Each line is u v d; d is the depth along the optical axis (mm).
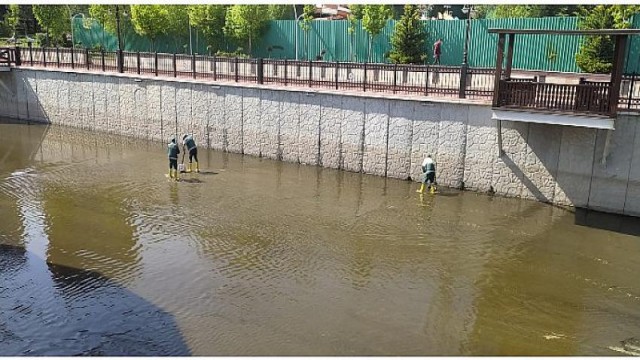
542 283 11953
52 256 12867
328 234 14422
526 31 14188
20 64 29719
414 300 11141
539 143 16422
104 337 9688
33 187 18078
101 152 23125
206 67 23328
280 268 12453
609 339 9953
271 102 21219
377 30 27500
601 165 15648
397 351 9383
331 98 19719
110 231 14414
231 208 16266
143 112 25141
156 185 18406
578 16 23281
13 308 10609
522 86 14711
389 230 14727
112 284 11570
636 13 21359
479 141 17312
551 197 16594
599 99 13805
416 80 18969
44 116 29094
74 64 27859
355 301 11031
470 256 13219
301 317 10398
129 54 25625
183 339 9641
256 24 30875
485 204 16703
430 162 17375
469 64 25922
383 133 18891
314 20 30359
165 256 12961
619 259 13148
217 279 11852
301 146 20812
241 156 22312
